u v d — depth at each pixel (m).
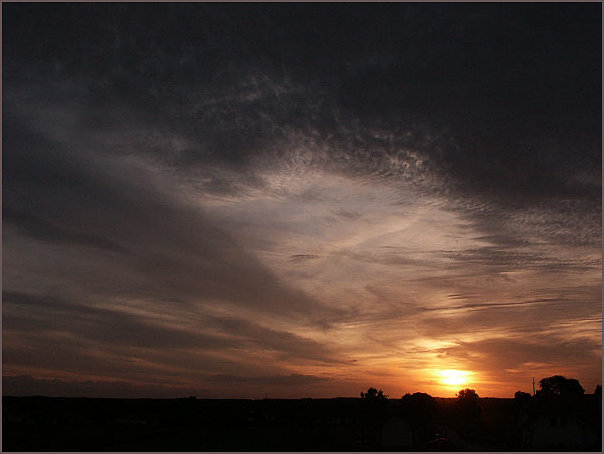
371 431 51.28
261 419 62.50
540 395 60.69
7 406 58.16
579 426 43.84
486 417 80.25
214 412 63.28
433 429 56.34
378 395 64.62
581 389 62.00
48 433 46.00
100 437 44.34
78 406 62.00
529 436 44.91
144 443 41.81
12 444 39.25
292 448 41.38
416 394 58.09
